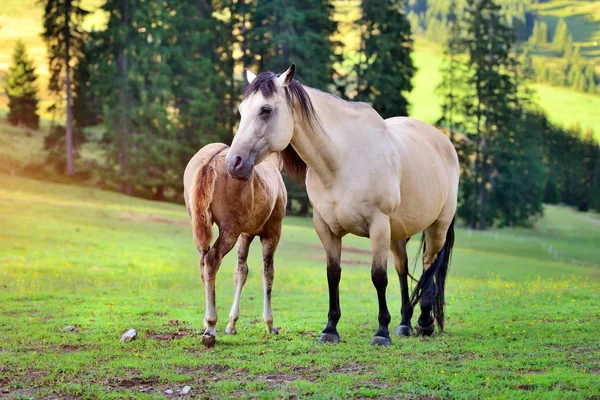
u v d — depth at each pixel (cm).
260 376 645
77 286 1523
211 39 5656
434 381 610
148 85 5200
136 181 4944
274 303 1305
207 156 820
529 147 7256
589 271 3023
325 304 1303
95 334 866
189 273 1947
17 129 6438
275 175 876
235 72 6300
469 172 6266
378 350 752
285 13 5266
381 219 763
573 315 1094
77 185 4816
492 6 6206
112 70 5003
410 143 844
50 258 2047
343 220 765
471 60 6200
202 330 900
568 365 688
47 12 4909
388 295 1505
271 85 724
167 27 5197
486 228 6500
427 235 917
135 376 638
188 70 5297
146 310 1098
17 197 3472
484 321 1024
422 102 11694
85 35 5044
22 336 841
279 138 723
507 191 6544
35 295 1282
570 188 10012
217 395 580
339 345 777
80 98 5409
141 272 1900
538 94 14712
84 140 5475
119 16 5178
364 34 5522
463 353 752
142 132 4991
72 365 674
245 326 945
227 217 777
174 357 716
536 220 7175
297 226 4062
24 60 6844
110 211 3469
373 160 761
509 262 3147
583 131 11356
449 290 1625
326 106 764
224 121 5809
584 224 7506
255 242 2955
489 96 6178
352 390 590
